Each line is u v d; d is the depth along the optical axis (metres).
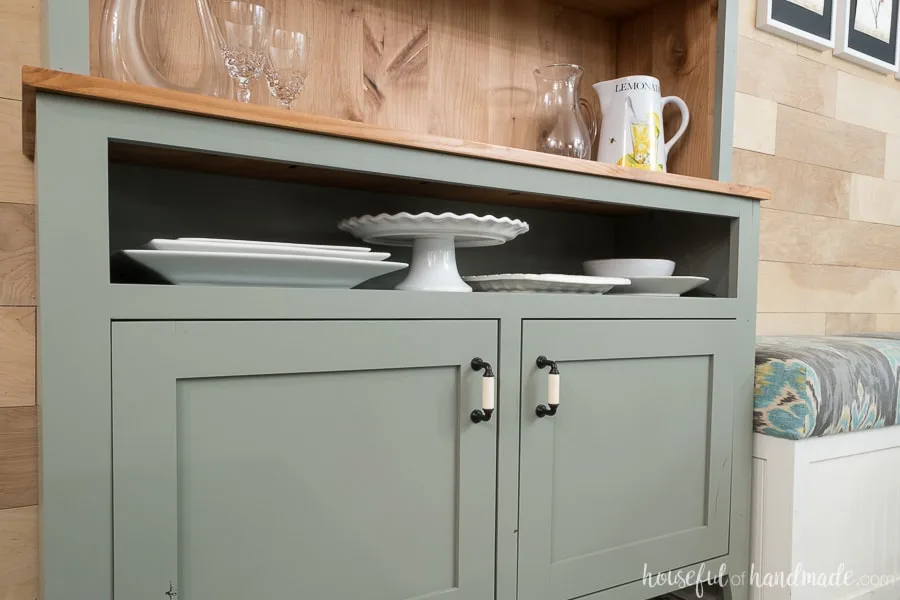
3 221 0.87
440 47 1.20
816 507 1.16
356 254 0.79
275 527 0.73
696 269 1.23
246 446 0.72
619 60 1.42
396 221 0.90
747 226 1.17
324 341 0.75
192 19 0.97
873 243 1.99
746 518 1.17
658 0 1.29
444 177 0.84
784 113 1.73
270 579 0.73
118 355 0.64
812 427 1.11
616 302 1.00
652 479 1.05
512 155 0.88
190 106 0.67
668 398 1.07
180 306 0.67
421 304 0.82
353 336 0.77
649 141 1.18
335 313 0.76
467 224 0.90
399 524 0.82
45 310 0.61
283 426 0.74
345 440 0.78
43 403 0.61
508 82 1.28
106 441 0.64
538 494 0.92
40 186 0.60
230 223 0.98
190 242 0.71
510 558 0.90
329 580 0.77
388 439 0.81
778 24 1.66
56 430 0.62
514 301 0.89
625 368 1.02
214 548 0.70
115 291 0.64
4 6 0.86
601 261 1.17
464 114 1.23
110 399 0.64
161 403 0.66
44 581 0.62
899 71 2.00
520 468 0.90
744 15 1.63
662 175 1.04
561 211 1.32
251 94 0.97
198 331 0.68
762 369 1.17
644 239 1.34
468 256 1.22
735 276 1.16
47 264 0.61
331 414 0.77
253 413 0.72
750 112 1.66
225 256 0.70
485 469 0.87
